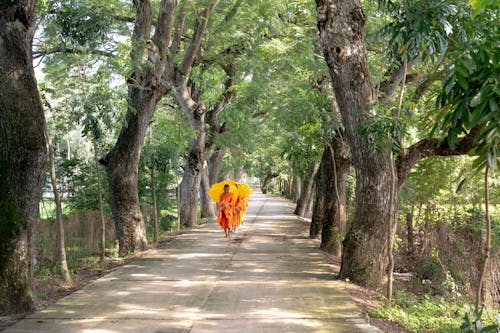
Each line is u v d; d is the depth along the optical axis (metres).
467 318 5.92
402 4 7.36
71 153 18.83
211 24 17.98
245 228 20.61
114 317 7.08
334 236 13.93
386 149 8.74
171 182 20.58
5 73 7.38
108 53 13.38
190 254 13.21
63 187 18.19
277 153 35.16
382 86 12.33
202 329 6.52
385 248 9.51
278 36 17.92
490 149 4.20
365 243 9.46
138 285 9.23
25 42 7.52
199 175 22.05
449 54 5.08
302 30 14.12
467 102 4.36
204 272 10.56
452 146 4.67
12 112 7.38
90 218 14.92
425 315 7.68
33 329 6.51
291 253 13.43
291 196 52.44
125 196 13.55
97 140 12.76
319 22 9.23
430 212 13.77
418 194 13.72
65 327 6.60
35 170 7.61
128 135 13.43
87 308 7.58
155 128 19.34
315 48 15.27
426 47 7.04
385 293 9.07
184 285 9.23
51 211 18.28
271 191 85.31
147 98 13.30
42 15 10.73
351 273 9.55
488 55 4.42
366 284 9.41
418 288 11.37
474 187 13.31
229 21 17.75
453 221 13.55
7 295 7.22
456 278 11.58
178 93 18.25
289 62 14.35
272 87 17.83
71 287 9.40
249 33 18.30
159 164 16.58
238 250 13.98
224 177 40.19
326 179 14.14
